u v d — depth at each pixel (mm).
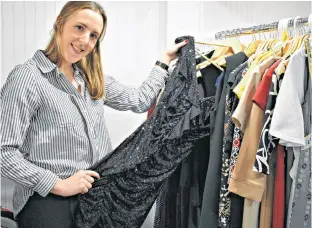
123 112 2057
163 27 2070
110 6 1989
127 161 1370
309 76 1266
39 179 1224
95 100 1441
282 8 2273
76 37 1303
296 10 2287
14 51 1852
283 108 1202
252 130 1277
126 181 1392
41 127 1286
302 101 1263
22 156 1233
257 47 1567
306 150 1289
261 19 2244
